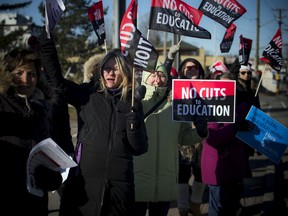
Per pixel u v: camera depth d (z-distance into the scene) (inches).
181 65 223.8
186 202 210.7
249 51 252.2
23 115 109.1
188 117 153.7
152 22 169.5
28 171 107.6
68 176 123.7
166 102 157.4
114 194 119.7
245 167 229.6
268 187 298.7
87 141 122.0
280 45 227.0
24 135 108.7
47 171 111.3
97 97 125.7
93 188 119.3
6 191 105.7
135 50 123.3
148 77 157.1
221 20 205.0
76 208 120.2
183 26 169.9
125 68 126.6
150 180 150.9
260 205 252.1
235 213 185.6
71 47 1338.6
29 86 112.8
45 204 115.8
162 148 152.6
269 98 1978.3
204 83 153.3
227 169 178.4
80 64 1347.2
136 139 119.6
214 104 153.9
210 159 179.5
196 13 170.7
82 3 1347.2
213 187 181.2
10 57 111.9
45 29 123.5
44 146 108.3
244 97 232.1
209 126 173.0
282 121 801.6
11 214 106.2
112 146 121.0
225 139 171.6
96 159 120.3
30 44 136.8
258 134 174.7
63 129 142.7
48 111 129.6
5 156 106.0
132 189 123.6
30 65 112.3
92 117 123.3
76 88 128.6
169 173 153.9
